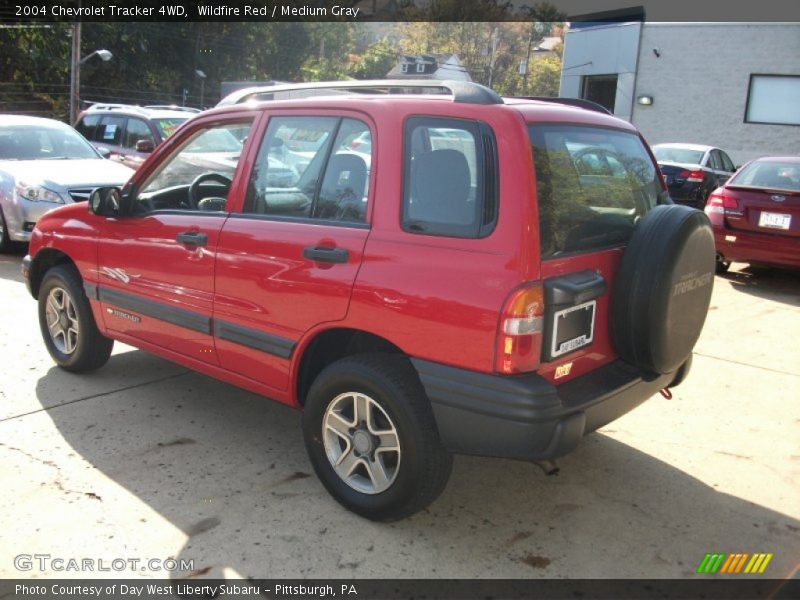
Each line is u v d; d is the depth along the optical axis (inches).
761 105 865.5
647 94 935.7
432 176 124.4
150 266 168.7
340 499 138.2
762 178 353.1
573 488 151.6
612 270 132.0
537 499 146.8
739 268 394.3
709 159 606.9
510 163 116.9
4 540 126.0
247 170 153.2
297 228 140.2
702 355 239.0
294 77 1914.4
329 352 147.2
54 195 339.0
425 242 122.8
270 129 150.9
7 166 357.4
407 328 122.8
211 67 1740.9
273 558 124.0
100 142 503.8
